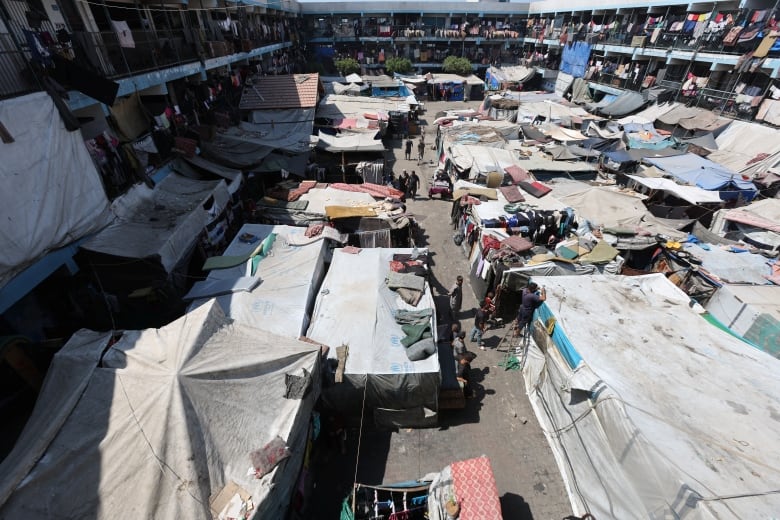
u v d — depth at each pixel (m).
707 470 5.90
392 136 33.50
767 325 10.20
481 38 49.56
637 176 19.39
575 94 37.81
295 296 10.74
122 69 12.70
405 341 9.68
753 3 22.73
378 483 8.51
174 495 5.63
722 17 24.16
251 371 7.31
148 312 11.09
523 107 32.59
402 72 47.91
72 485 5.62
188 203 13.12
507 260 12.88
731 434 6.59
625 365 8.12
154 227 11.54
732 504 5.34
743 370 8.02
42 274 8.91
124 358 6.97
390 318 10.53
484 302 13.32
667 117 25.94
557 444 9.03
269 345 7.95
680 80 27.64
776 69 20.28
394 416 9.53
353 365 9.13
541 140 25.31
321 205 16.56
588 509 7.69
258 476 6.19
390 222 15.53
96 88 9.66
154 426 6.02
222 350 7.28
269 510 6.16
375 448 9.26
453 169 22.95
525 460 9.01
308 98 24.97
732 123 22.27
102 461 5.82
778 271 12.44
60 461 5.72
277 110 24.27
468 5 48.16
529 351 10.88
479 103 45.75
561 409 8.93
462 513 6.49
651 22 30.59
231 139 18.66
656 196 19.19
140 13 16.05
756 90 21.77
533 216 15.01
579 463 8.12
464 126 27.83
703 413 7.01
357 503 7.22
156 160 14.47
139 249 10.46
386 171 25.19
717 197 16.84
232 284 10.91
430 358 9.33
